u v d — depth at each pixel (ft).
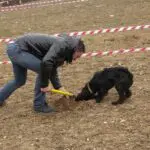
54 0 91.30
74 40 26.61
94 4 78.18
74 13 70.79
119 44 46.11
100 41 48.06
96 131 25.99
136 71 36.19
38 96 28.96
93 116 27.99
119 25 56.90
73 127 26.76
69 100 29.68
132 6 71.15
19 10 82.07
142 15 62.23
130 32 51.03
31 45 27.89
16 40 28.40
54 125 27.32
